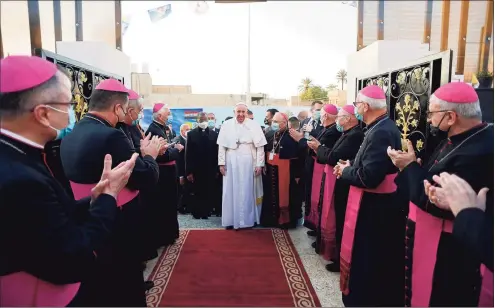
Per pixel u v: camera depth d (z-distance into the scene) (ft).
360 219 6.93
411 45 9.93
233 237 12.28
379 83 9.68
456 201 3.75
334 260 9.37
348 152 9.05
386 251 6.80
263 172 13.64
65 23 9.56
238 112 13.08
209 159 14.79
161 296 7.93
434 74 6.84
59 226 3.27
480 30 8.86
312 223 11.86
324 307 7.43
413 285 5.17
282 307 7.41
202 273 9.21
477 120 4.75
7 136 3.37
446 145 5.27
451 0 9.05
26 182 3.14
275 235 12.50
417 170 5.20
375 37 10.43
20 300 3.31
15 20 8.43
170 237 11.40
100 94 5.86
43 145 3.72
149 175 6.08
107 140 5.51
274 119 13.26
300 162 13.34
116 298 5.69
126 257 5.97
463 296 4.62
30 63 3.45
